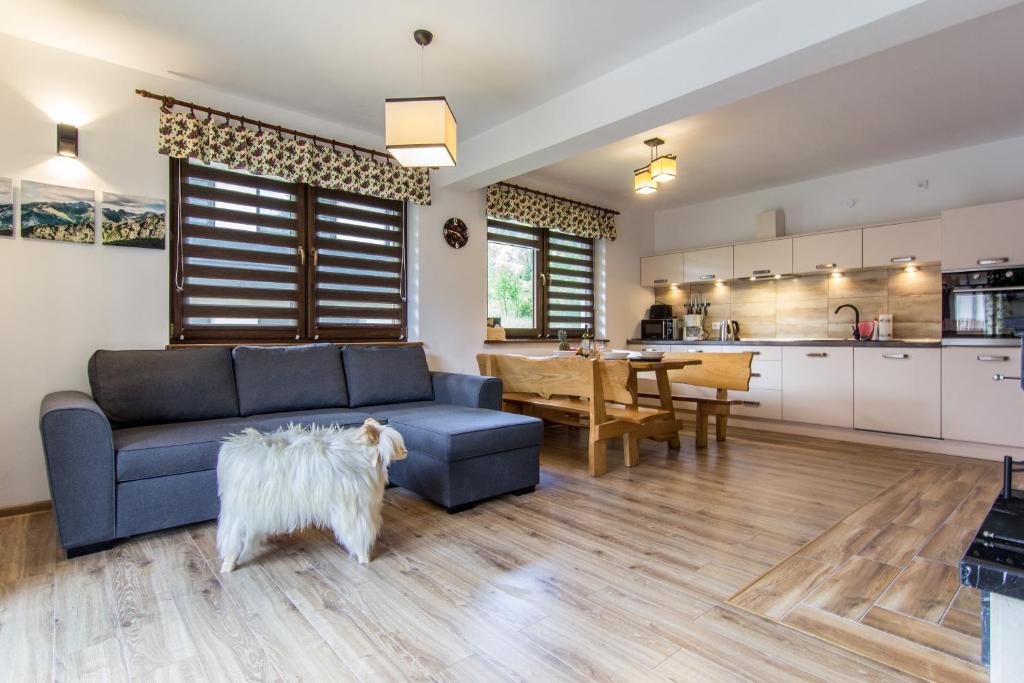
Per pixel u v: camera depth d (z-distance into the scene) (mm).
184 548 2340
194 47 2932
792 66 2514
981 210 3949
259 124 3533
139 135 3174
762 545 2352
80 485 2229
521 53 2986
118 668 1499
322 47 2930
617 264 6191
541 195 5254
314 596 1909
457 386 3805
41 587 1974
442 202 4570
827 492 3123
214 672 1482
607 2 2516
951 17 2102
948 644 1609
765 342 5137
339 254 4039
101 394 2732
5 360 2791
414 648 1593
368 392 3664
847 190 5035
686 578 2041
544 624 1725
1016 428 3793
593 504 2914
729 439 4738
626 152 4477
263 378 3273
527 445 3066
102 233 3049
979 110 3643
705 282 6227
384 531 2535
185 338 3359
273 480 2094
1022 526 753
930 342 4176
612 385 3713
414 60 3062
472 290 4773
